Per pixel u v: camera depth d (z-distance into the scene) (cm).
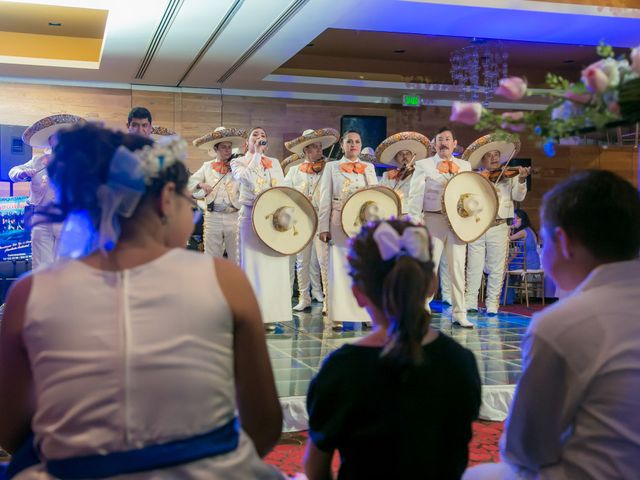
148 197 149
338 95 1280
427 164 699
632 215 171
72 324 139
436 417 168
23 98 1144
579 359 165
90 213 147
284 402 409
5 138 993
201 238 886
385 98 1295
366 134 1287
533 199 1334
